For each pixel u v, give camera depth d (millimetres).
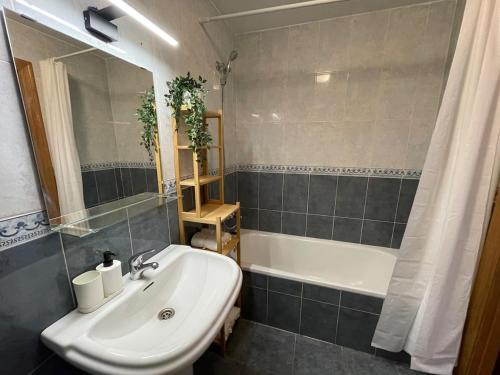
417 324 1331
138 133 1096
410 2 1616
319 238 2248
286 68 2012
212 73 1758
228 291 910
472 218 1116
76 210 830
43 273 730
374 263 2025
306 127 2062
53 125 743
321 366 1467
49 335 708
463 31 1022
